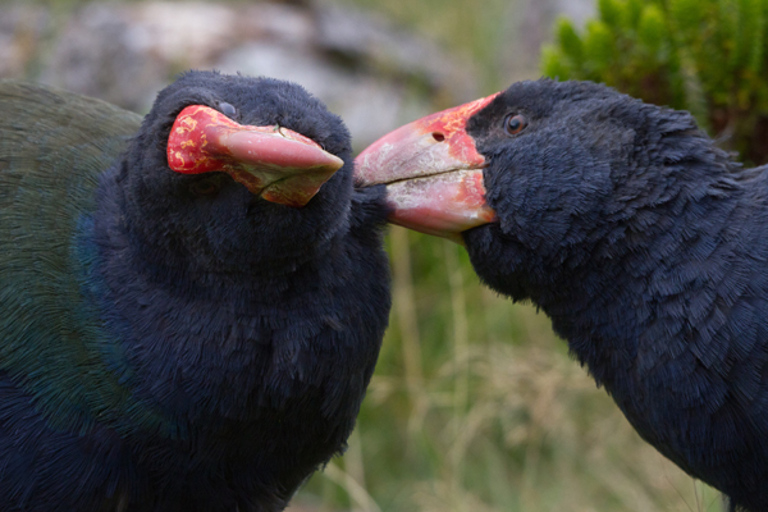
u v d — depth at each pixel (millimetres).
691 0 8086
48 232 5305
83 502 5129
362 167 6250
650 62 8383
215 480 5266
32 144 5703
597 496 9445
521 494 9492
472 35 15422
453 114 6277
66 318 5090
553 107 6031
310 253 4859
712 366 5508
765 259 5465
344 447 5805
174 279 4953
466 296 10859
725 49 8180
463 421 9906
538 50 14055
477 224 6074
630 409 6059
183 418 5020
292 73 12609
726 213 5605
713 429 5637
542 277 5949
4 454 5066
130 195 4926
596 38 8367
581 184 5711
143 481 5195
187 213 4715
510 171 5902
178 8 13422
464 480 9828
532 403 9453
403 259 10695
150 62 12383
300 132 4547
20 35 11727
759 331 5398
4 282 5176
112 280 5090
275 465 5371
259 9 13789
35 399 5070
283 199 4504
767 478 5668
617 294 5766
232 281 4891
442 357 10586
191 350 4934
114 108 6605
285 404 5090
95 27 12648
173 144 4445
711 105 8414
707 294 5504
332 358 5121
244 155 4258
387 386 10133
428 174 6160
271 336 4992
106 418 5051
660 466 8891
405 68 13320
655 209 5633
